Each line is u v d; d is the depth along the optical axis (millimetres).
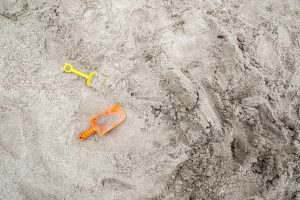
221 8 1369
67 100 1099
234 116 1149
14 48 1140
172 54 1217
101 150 1055
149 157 1066
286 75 1313
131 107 1134
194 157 1098
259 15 1438
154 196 1040
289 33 1442
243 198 1049
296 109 1271
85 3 1273
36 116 1056
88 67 1182
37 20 1215
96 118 1060
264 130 1168
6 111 1051
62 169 1009
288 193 1107
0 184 973
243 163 1092
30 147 1017
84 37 1218
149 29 1267
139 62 1198
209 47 1231
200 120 1116
